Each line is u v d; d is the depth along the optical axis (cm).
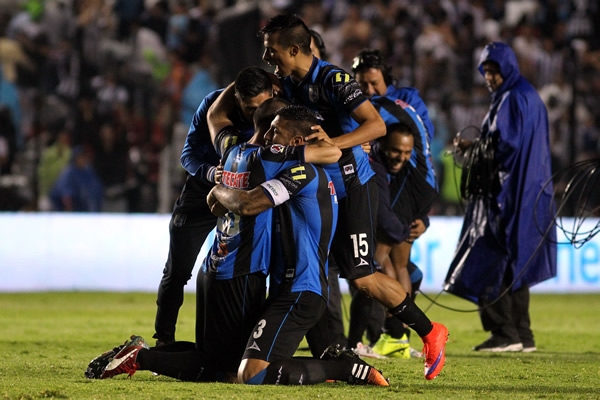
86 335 2848
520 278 2586
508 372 1947
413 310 1741
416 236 2389
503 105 2608
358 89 1752
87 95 5644
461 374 1898
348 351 1625
